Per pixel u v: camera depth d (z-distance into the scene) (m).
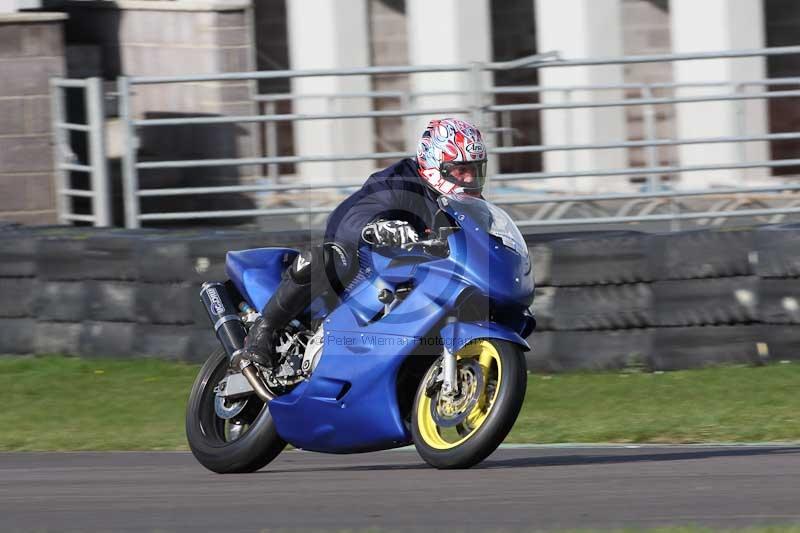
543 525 14.48
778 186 39.56
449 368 17.61
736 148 46.06
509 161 44.81
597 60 38.16
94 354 31.45
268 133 45.06
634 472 18.30
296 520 15.28
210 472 20.08
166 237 30.73
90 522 15.62
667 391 27.08
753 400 25.94
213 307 20.95
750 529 13.64
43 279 31.83
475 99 38.34
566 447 22.16
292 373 19.50
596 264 28.73
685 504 15.63
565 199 39.53
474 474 18.23
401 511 15.60
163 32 46.38
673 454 20.66
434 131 18.62
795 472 17.91
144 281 30.81
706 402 26.00
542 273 28.92
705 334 28.72
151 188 43.03
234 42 46.31
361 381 18.41
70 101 44.56
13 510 16.77
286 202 44.00
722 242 28.52
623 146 38.53
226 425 21.50
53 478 19.72
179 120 38.19
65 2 46.69
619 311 28.78
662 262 28.69
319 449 19.34
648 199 42.31
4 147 40.44
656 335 28.78
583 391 27.42
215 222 43.28
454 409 17.97
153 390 28.72
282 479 18.95
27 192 40.56
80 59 46.22
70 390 29.00
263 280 20.69
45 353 31.94
